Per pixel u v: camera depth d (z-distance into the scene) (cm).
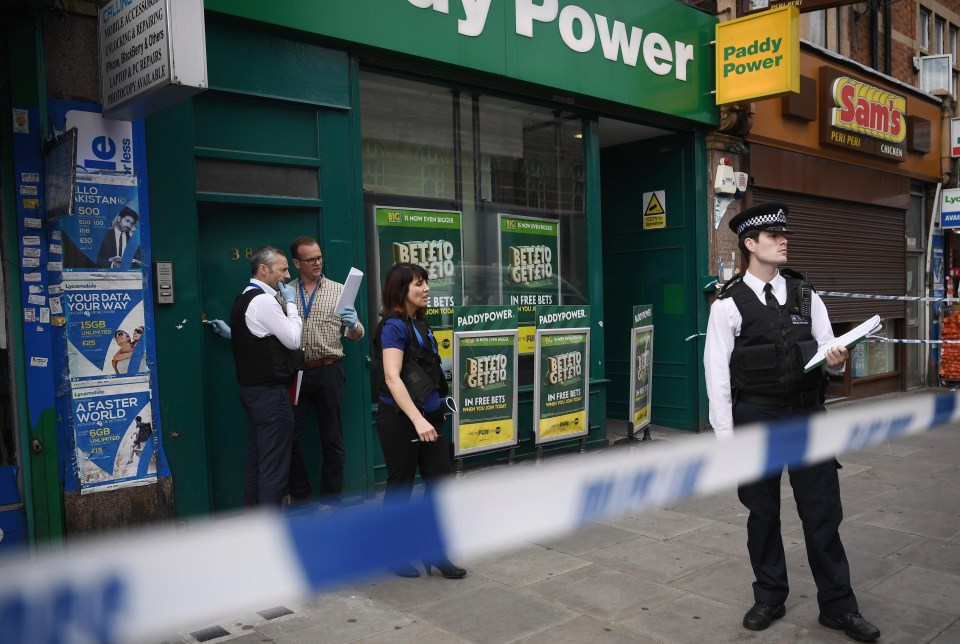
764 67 741
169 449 430
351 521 124
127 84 370
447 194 601
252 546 110
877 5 1142
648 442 682
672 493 211
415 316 393
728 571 393
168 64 335
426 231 586
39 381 383
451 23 560
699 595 360
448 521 142
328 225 507
